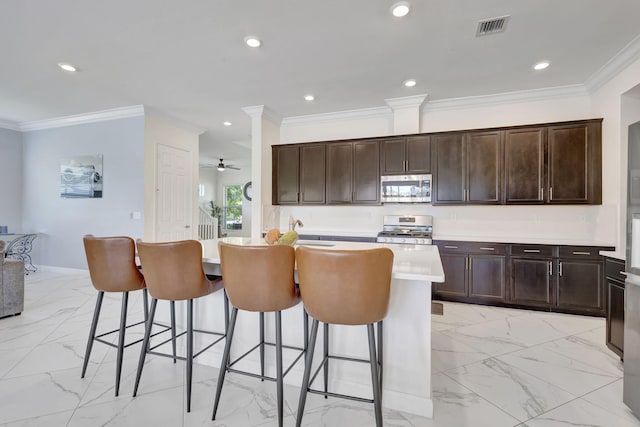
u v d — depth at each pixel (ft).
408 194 13.34
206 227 26.18
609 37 8.53
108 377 6.87
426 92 12.59
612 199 10.49
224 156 27.55
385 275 4.77
